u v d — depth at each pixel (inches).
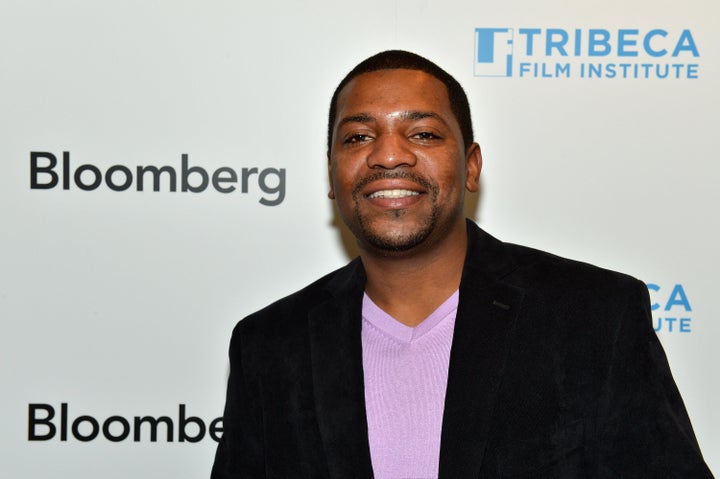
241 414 47.8
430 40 63.6
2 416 65.3
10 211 64.6
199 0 63.9
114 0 64.0
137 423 65.7
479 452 39.2
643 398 40.2
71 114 64.4
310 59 64.2
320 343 45.2
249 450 47.2
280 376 46.0
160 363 65.5
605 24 63.3
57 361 65.3
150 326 65.4
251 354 47.6
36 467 65.5
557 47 63.3
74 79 64.2
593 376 40.6
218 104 64.4
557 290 43.3
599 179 63.7
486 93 63.7
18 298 64.9
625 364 40.8
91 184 64.7
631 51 63.2
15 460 65.4
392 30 63.7
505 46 63.5
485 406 40.2
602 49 63.3
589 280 43.8
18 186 64.6
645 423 39.8
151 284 65.1
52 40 64.0
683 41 63.1
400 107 43.2
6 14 63.8
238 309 65.4
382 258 43.8
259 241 65.1
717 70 63.1
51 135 64.4
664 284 63.8
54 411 65.5
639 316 42.0
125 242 65.0
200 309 65.3
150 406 65.6
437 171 42.9
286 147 64.7
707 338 63.8
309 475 43.4
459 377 41.1
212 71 64.2
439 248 44.2
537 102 63.7
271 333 47.6
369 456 41.1
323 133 64.6
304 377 45.2
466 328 42.3
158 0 63.9
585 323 41.8
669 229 63.6
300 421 44.4
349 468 41.2
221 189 64.9
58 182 64.7
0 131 64.2
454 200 43.8
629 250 63.8
